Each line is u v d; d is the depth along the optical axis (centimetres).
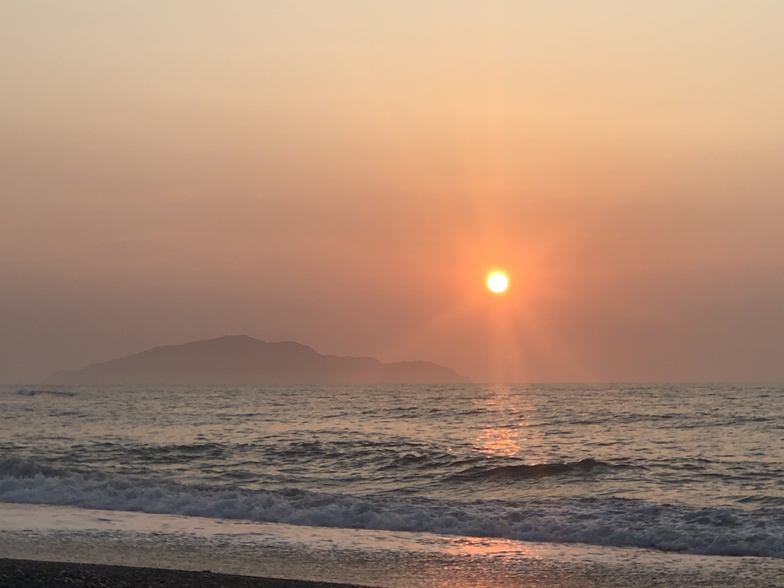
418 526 1859
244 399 11925
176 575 1320
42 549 1548
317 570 1432
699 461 3200
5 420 5988
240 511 1989
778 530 1748
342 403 9894
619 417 6003
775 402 8481
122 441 4153
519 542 1708
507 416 6438
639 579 1394
